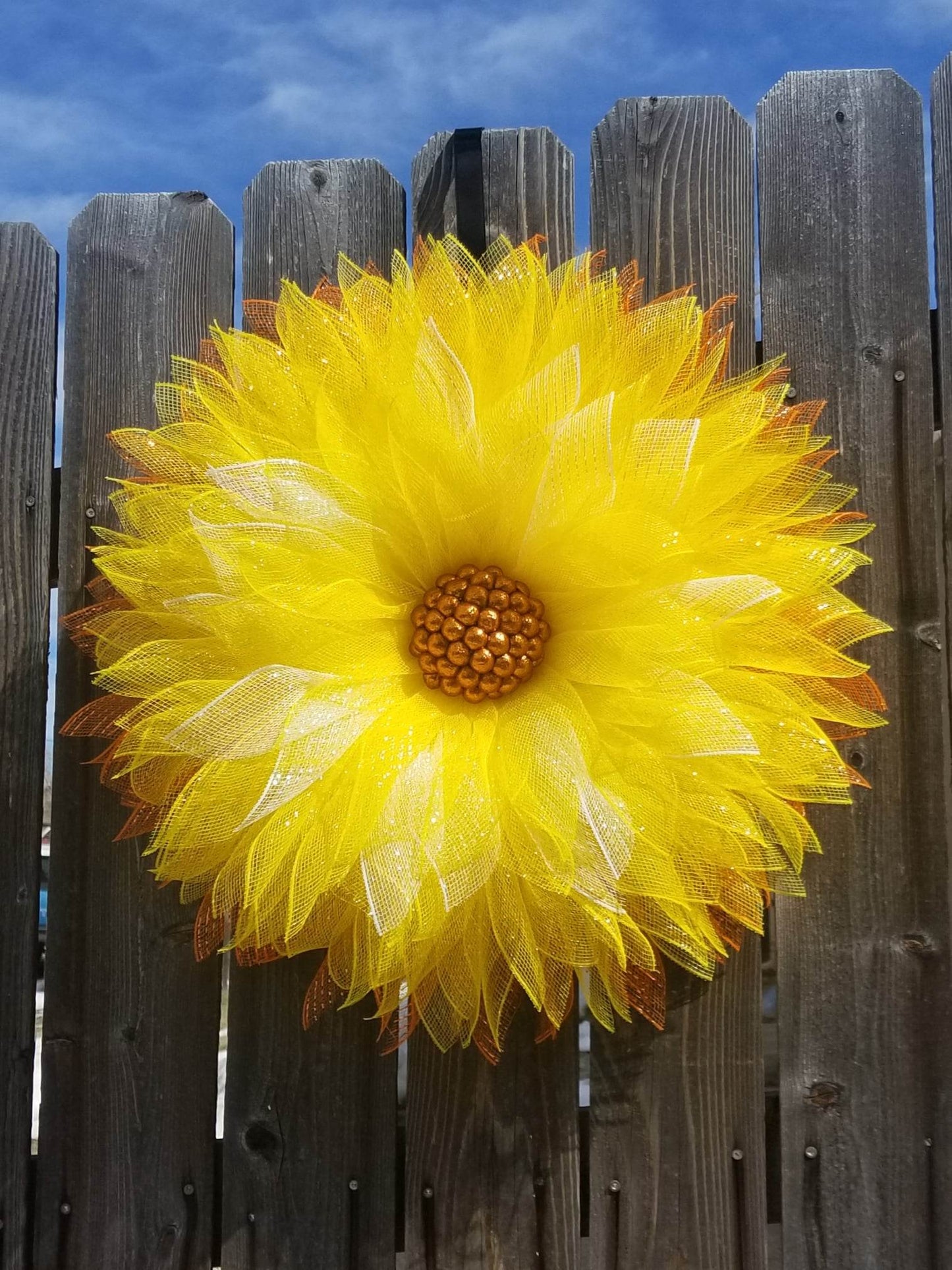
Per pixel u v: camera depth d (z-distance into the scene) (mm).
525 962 961
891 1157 1063
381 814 945
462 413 989
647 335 1013
